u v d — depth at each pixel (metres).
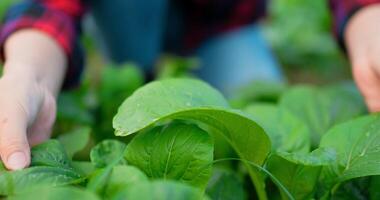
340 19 1.02
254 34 1.64
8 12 1.00
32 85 0.80
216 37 1.62
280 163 0.74
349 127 0.77
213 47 1.60
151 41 1.53
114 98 1.10
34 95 0.78
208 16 1.58
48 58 0.92
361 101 0.95
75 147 0.80
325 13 2.00
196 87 0.73
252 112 0.82
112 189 0.66
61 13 1.01
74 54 0.98
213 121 0.71
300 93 0.94
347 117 0.92
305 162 0.70
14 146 0.72
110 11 1.44
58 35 0.96
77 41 1.01
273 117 0.81
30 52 0.90
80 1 1.08
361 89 0.92
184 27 1.63
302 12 2.11
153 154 0.71
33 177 0.69
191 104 0.71
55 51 0.94
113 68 1.14
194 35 1.65
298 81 1.94
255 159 0.74
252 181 0.80
